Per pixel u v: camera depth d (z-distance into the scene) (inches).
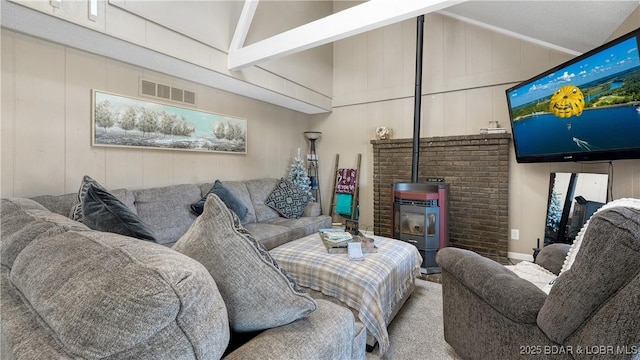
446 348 70.7
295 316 33.0
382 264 77.4
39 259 28.3
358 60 187.5
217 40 118.8
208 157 140.0
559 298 36.3
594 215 35.1
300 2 167.8
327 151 201.8
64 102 92.7
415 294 101.9
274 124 179.5
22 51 84.3
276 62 150.7
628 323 28.3
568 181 115.3
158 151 119.0
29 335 23.0
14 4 70.4
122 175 107.7
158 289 21.4
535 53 133.9
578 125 93.4
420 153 158.6
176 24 104.3
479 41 147.1
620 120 80.0
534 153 116.0
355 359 41.1
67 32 84.4
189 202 114.4
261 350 29.2
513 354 46.4
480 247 142.2
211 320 25.0
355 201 185.2
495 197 138.4
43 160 88.6
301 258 80.1
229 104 149.8
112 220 44.2
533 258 127.2
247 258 32.7
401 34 171.9
